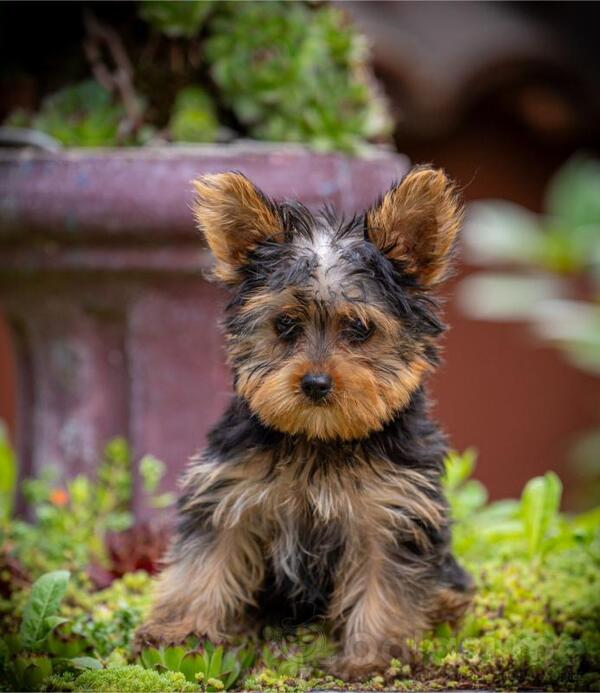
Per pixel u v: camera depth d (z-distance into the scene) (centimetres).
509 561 540
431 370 433
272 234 427
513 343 1111
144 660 403
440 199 423
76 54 648
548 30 968
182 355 580
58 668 399
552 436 1116
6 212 564
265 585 441
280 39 621
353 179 579
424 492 421
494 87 946
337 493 416
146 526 552
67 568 525
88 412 598
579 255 853
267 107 618
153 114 632
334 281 407
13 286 589
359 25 820
